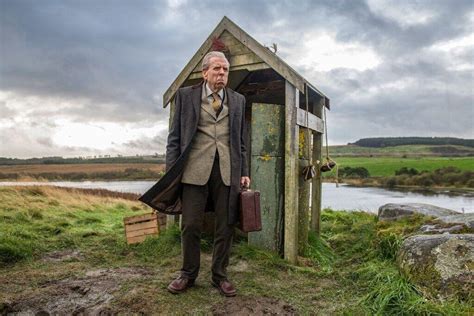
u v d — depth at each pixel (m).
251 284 3.47
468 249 3.04
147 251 4.69
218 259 3.24
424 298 2.85
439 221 4.29
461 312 2.55
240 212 3.11
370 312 2.85
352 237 5.48
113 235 5.70
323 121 5.78
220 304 2.97
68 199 10.50
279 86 5.67
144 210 10.17
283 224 4.65
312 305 3.06
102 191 15.97
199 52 5.09
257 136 4.73
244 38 4.73
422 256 3.21
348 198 16.91
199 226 3.19
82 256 4.55
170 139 3.19
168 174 3.02
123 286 3.37
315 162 5.75
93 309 2.89
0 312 2.90
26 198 9.41
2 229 5.27
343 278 3.68
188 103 3.14
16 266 4.07
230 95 3.26
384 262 3.87
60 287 3.37
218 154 3.14
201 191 3.15
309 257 4.63
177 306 2.92
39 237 5.25
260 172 4.70
